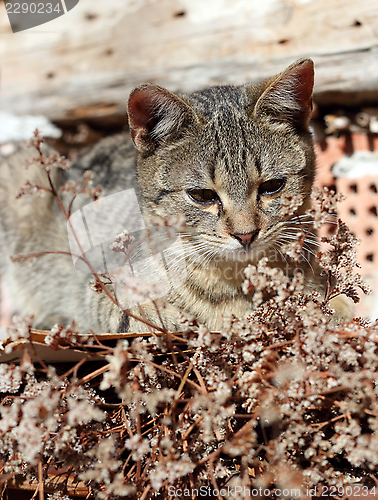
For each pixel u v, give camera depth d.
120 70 0.99
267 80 0.84
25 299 0.92
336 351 0.73
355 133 0.96
